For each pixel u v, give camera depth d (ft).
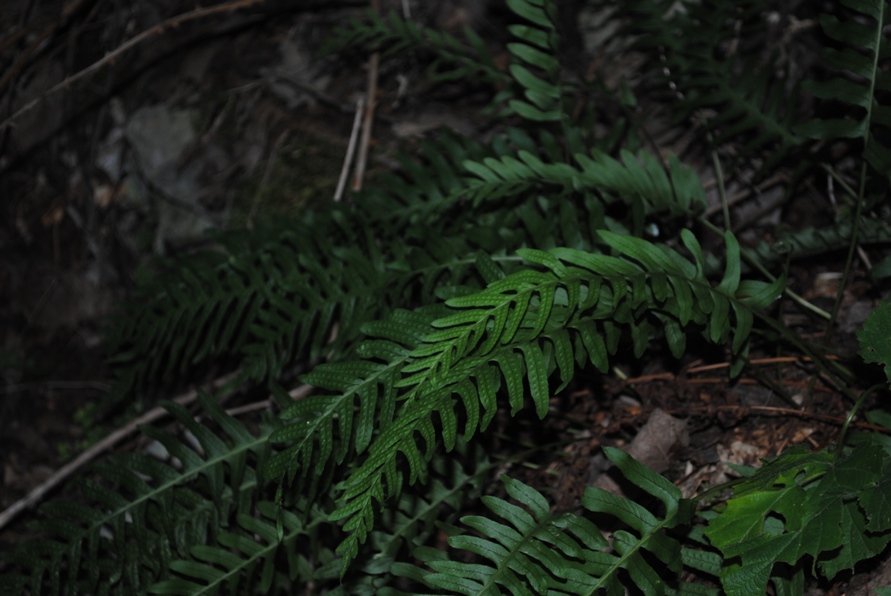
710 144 8.66
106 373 11.48
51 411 11.49
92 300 11.84
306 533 6.89
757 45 9.91
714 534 5.03
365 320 7.39
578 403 7.81
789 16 9.86
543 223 7.34
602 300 5.85
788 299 8.24
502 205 8.03
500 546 5.55
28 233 12.25
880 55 6.91
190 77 11.81
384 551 6.53
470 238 7.34
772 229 9.11
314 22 11.72
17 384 11.65
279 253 8.29
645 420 7.32
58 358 11.73
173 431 10.21
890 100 8.13
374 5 11.28
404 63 11.13
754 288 6.22
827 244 7.95
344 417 5.72
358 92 11.19
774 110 8.32
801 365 7.43
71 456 11.13
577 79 10.60
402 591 6.68
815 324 7.95
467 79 10.88
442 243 7.39
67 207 12.12
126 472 7.27
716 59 10.03
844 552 4.90
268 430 7.22
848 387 6.96
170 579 6.91
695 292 5.85
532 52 8.38
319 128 11.09
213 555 6.91
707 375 7.61
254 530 6.95
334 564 6.66
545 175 7.55
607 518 6.93
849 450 6.02
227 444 7.22
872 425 6.48
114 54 9.88
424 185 8.64
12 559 7.27
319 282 7.68
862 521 4.89
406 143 10.70
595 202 7.22
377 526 6.68
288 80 11.46
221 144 11.37
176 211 11.42
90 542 7.22
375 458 5.11
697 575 6.32
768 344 7.72
